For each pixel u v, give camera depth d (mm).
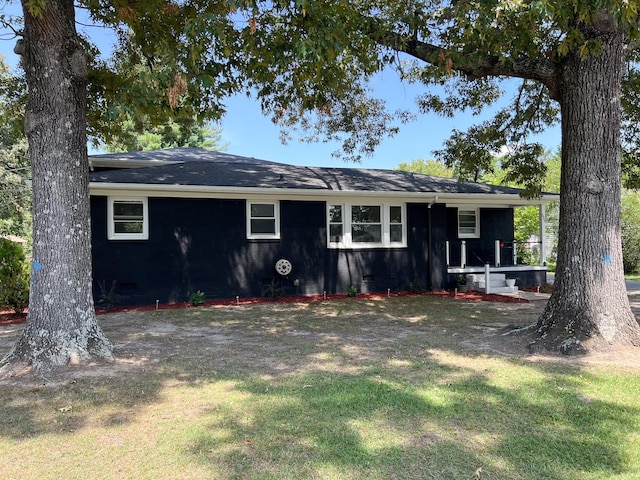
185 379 4719
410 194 12320
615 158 5844
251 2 4957
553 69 6297
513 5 4852
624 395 4105
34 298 5266
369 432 3355
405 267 12805
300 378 4719
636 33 5230
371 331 7336
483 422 3535
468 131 10891
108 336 7012
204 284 10828
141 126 9148
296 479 2705
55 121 5309
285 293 11586
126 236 10141
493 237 15195
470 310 9555
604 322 5629
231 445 3158
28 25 5168
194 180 10664
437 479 2705
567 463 2887
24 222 24531
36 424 3568
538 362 5254
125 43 8531
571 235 5938
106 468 2857
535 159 10555
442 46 7188
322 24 5570
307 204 11852
